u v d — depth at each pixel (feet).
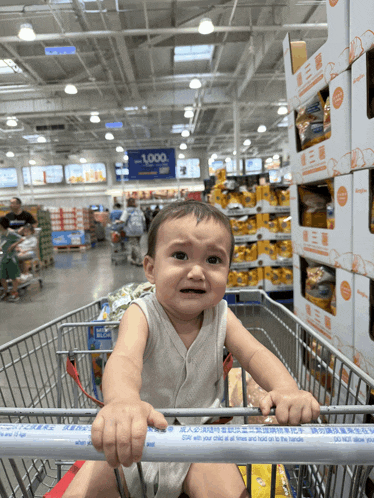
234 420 4.44
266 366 2.40
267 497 3.19
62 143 51.70
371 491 3.43
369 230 3.84
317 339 3.76
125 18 19.90
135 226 27.37
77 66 27.71
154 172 39.22
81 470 2.60
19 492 4.28
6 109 34.81
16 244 17.49
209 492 2.39
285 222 13.43
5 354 9.27
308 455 1.51
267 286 13.66
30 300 17.72
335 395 4.43
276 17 19.79
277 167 58.95
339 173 4.40
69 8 17.95
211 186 15.49
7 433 1.60
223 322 2.84
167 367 2.68
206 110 40.96
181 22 20.47
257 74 27.68
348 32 4.02
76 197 65.87
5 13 18.37
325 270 5.36
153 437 1.58
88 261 32.32
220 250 2.41
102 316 5.46
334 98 4.37
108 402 1.85
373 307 3.95
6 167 64.03
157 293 2.53
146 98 35.14
